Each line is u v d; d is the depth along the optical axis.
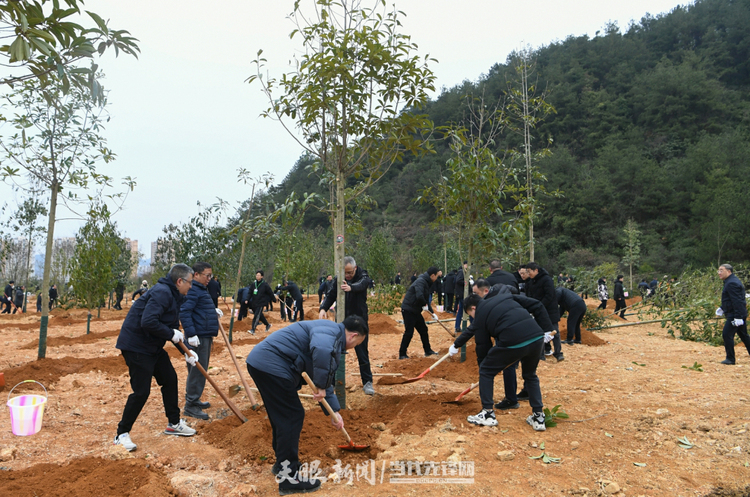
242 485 3.51
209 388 6.48
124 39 3.49
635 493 3.46
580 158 73.81
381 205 81.38
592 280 18.03
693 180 57.72
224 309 19.08
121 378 7.00
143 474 3.60
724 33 93.56
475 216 8.21
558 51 95.44
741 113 72.25
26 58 3.07
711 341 10.73
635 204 58.75
